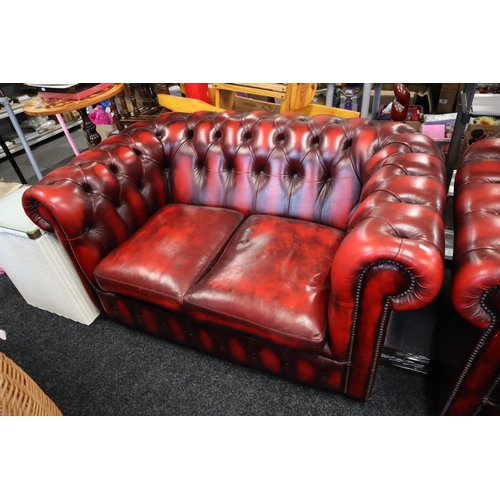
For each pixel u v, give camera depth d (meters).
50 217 1.30
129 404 1.31
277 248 1.29
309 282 1.15
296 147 1.41
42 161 3.21
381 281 0.86
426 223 0.87
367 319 0.95
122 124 2.30
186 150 1.59
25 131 3.37
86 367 1.46
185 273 1.26
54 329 1.63
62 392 1.37
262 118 1.50
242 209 1.55
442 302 1.39
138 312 1.44
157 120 1.68
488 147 1.23
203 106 1.93
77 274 1.49
